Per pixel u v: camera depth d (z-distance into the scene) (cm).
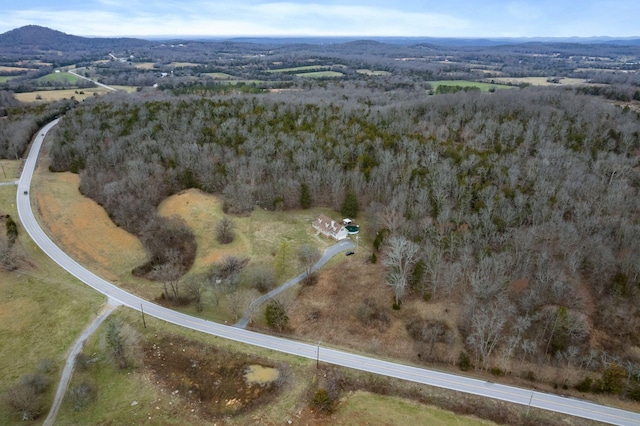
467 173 11625
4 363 7144
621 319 7881
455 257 9050
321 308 8369
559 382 7006
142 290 8869
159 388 6719
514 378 7069
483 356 7188
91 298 8531
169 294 8650
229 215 11112
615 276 8206
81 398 6481
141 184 11362
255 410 6375
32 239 10075
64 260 9600
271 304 8138
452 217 9788
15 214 10881
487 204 9788
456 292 8619
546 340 7662
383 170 11644
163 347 7431
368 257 9612
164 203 11525
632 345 7575
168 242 9994
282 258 9338
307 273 9056
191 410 6375
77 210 11144
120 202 10869
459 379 6962
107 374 6956
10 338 7575
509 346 7169
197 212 11094
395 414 6312
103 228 10644
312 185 11825
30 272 9050
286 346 7519
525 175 11575
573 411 6444
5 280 8694
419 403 6488
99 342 7525
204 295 8662
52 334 7719
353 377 6906
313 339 7725
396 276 8262
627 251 8894
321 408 6372
